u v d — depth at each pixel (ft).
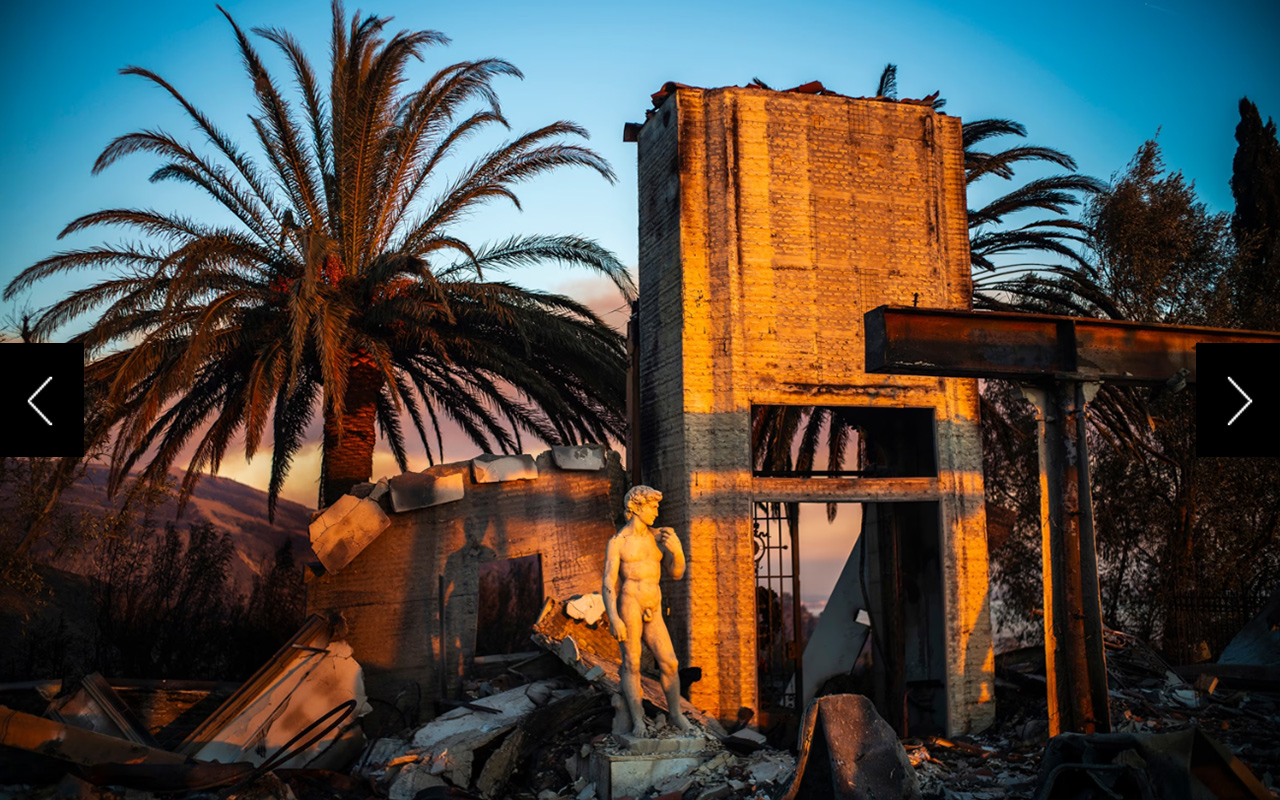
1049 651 32.19
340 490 54.85
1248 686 40.42
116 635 56.29
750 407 42.42
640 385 46.57
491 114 55.67
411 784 33.06
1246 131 68.54
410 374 62.80
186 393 55.36
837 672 56.24
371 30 54.08
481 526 46.32
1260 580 58.03
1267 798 24.17
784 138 44.42
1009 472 69.36
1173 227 61.46
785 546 47.24
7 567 49.11
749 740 35.19
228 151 53.26
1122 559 64.75
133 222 50.44
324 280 53.47
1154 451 59.26
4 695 37.68
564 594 46.75
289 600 64.80
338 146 54.24
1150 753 24.67
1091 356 33.09
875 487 42.63
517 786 34.68
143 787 29.84
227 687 42.19
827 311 43.55
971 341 32.24
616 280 56.70
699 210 43.62
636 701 33.76
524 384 57.41
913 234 45.19
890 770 26.45
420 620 44.70
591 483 49.01
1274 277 62.59
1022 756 36.29
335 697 36.88
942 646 43.91
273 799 30.58
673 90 45.62
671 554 35.91
